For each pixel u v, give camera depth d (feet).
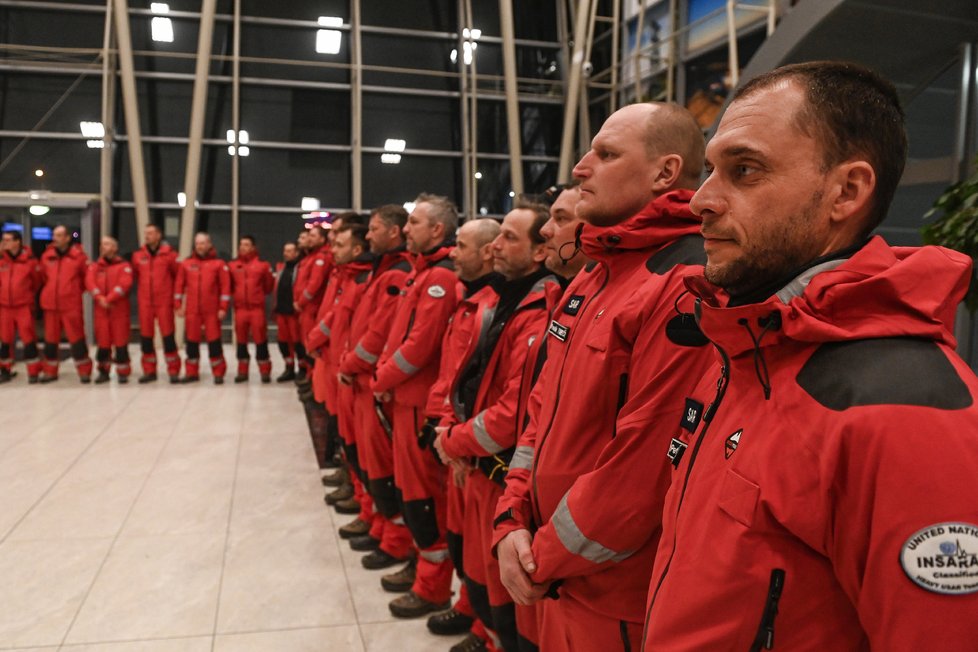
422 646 8.14
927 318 2.05
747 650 2.21
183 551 10.70
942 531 1.78
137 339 35.88
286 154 34.78
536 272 6.70
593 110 35.58
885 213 2.34
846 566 2.02
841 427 1.98
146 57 33.17
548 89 36.63
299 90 34.71
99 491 13.29
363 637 8.34
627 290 3.89
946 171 12.94
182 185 33.86
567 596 4.06
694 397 3.15
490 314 6.83
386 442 10.01
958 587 1.76
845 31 12.12
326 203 35.22
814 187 2.28
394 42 35.37
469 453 6.33
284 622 8.68
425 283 8.79
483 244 7.86
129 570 10.03
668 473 3.46
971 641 1.75
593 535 3.60
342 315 13.02
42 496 12.99
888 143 2.26
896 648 1.84
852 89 2.26
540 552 3.89
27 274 24.45
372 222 11.05
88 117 32.71
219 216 34.24
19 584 9.57
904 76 13.46
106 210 32.40
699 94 26.91
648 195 4.13
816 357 2.18
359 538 10.93
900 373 1.96
